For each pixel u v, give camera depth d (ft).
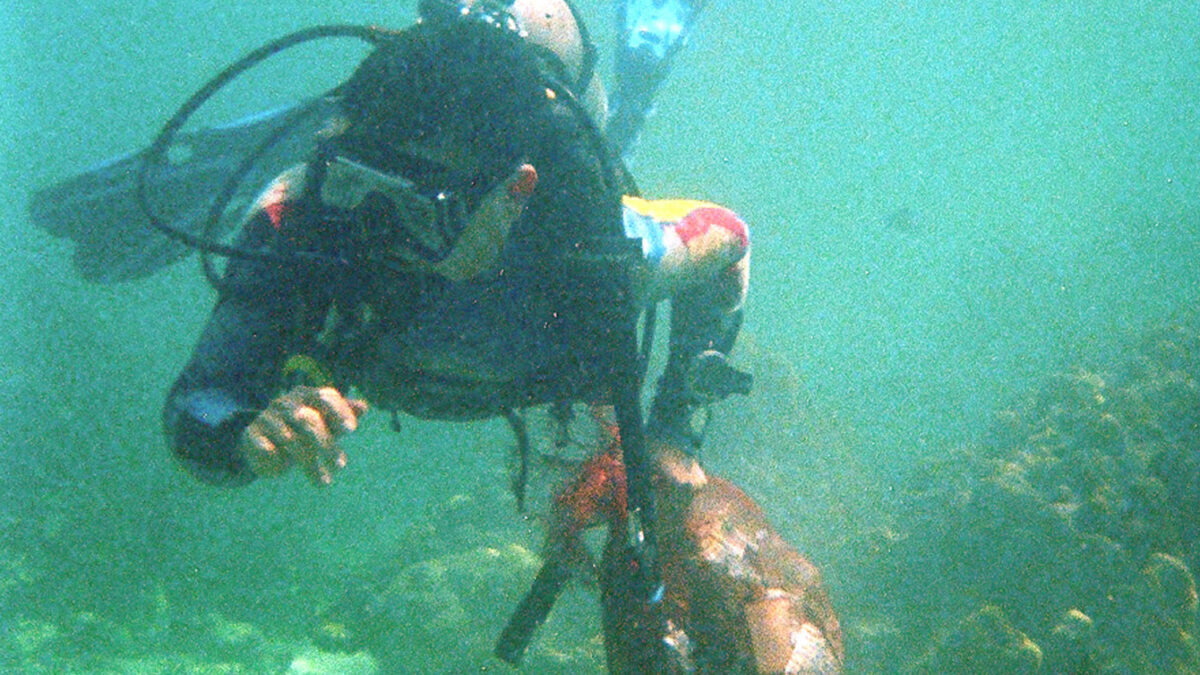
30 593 24.32
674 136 131.75
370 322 5.69
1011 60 260.21
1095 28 197.57
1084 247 96.84
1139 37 207.51
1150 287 79.51
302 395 4.46
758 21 224.53
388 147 4.93
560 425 6.75
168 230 5.23
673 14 18.34
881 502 35.86
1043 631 20.58
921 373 64.75
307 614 26.23
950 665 19.30
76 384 42.47
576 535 6.70
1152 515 22.35
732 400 33.71
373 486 38.55
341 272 5.37
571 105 5.74
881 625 23.73
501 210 5.10
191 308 58.95
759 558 5.98
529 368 6.00
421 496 37.96
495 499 28.07
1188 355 32.55
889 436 53.26
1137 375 32.17
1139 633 19.57
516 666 7.26
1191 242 86.94
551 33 9.04
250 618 25.57
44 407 38.32
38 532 27.45
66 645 22.06
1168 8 173.17
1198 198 139.64
